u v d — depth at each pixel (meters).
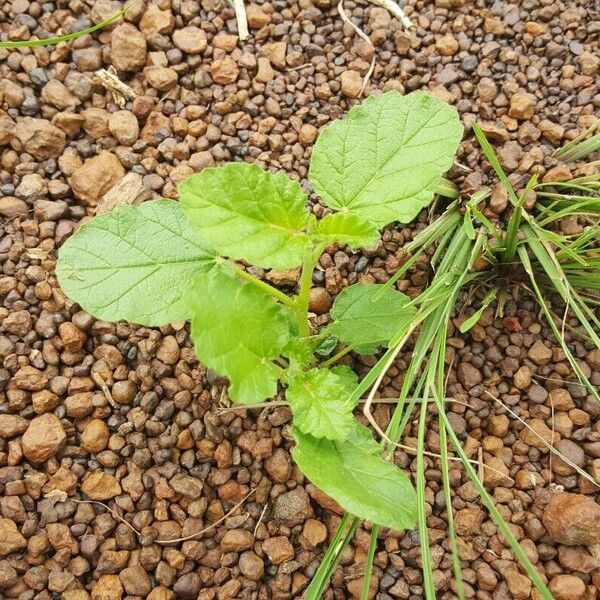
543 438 0.21
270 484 0.21
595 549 0.20
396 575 0.20
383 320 0.20
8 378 0.21
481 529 0.20
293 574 0.20
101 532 0.20
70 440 0.21
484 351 0.22
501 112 0.24
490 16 0.25
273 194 0.16
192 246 0.19
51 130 0.23
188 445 0.21
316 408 0.17
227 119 0.24
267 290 0.18
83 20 0.24
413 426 0.22
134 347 0.21
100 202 0.23
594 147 0.23
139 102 0.24
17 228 0.22
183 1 0.25
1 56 0.24
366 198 0.18
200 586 0.20
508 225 0.22
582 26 0.25
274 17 0.25
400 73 0.25
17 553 0.19
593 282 0.22
